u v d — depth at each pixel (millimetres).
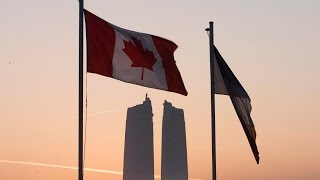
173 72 38188
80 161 34469
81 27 35469
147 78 37438
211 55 43750
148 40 37531
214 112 43844
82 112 35031
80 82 35312
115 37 36469
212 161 43625
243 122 44062
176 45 38375
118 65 36562
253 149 44156
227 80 44062
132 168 48562
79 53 35438
